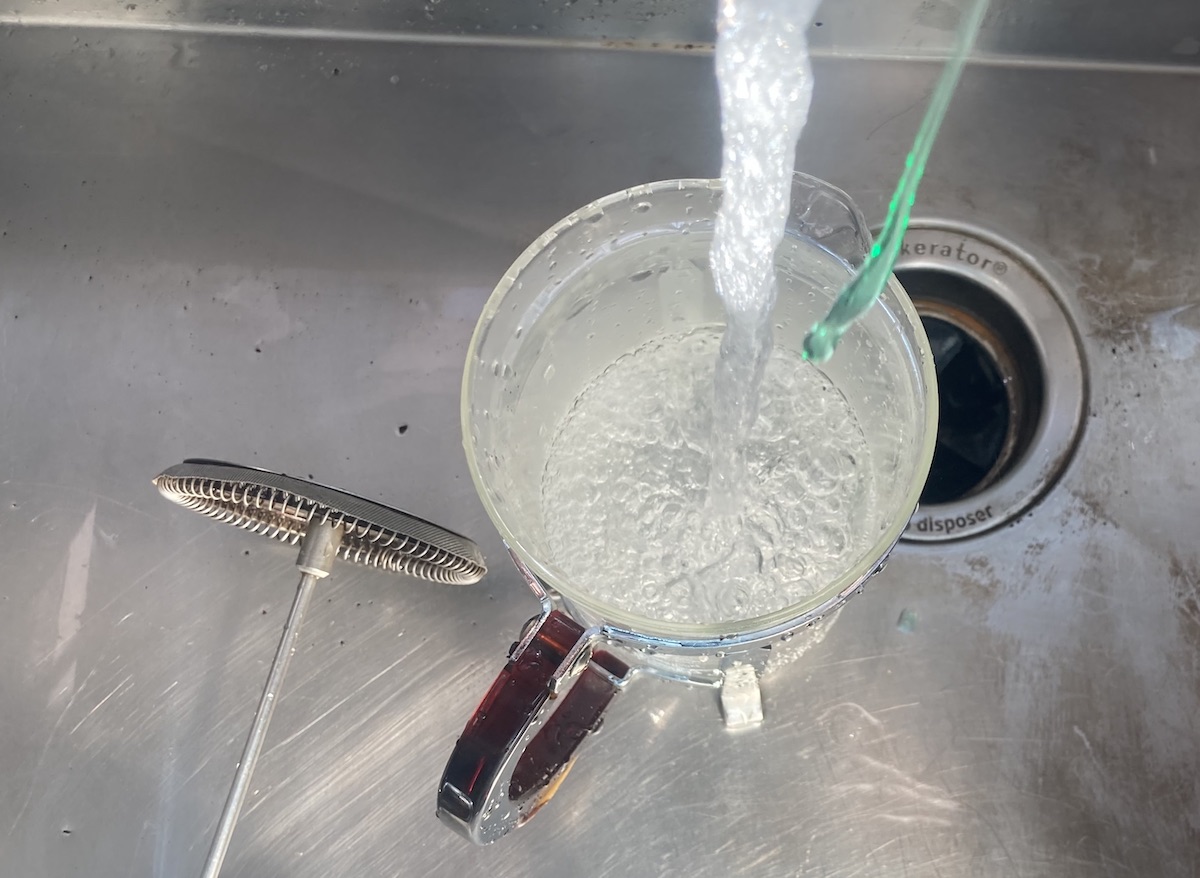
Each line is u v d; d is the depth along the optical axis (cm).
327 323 59
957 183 59
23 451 58
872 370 43
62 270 61
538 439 46
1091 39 59
